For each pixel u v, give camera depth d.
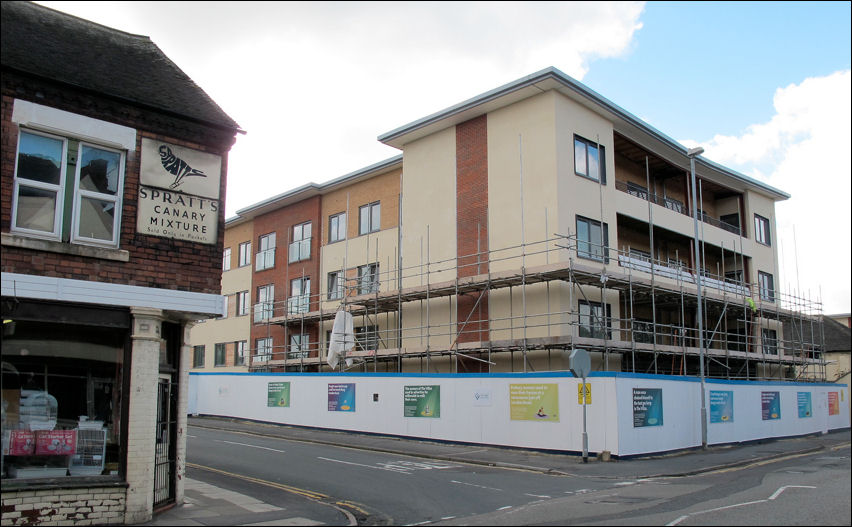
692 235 29.09
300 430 26.31
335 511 10.82
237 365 37.75
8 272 8.88
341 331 27.08
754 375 32.50
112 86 10.19
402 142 27.97
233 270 39.69
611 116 24.89
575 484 13.77
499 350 22.52
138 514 9.47
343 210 32.47
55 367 9.27
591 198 23.64
